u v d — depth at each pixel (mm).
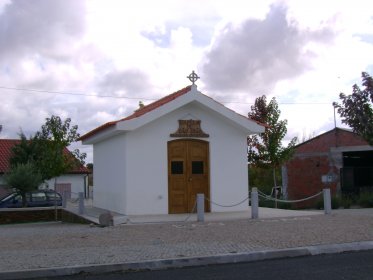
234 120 17547
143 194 16844
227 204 17844
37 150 32750
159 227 13852
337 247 10891
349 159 35781
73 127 34719
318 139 35500
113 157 18625
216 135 17859
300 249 10516
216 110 17297
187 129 17422
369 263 9492
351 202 29062
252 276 8492
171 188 17234
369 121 15750
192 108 17562
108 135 18406
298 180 36031
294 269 9016
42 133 33781
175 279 8359
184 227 13773
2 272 8617
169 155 17297
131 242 11500
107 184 19688
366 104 15828
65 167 34562
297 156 36219
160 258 9602
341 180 33562
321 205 29484
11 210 21719
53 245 11320
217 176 17766
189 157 17531
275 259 10125
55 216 22375
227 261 9812
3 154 41125
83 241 11773
